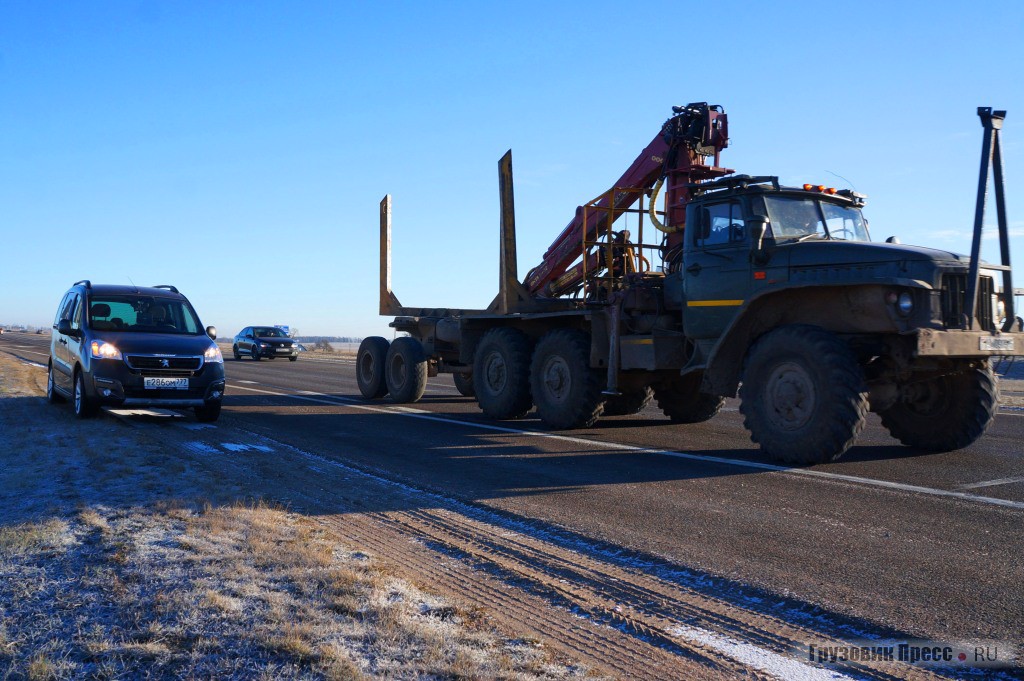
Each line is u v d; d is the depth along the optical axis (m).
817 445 6.99
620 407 11.81
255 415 11.74
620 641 3.32
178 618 3.28
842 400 6.86
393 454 8.06
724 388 8.09
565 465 7.41
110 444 7.96
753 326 7.95
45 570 3.93
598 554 4.55
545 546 4.71
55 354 12.10
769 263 8.00
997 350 7.17
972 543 4.65
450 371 13.62
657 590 3.95
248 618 3.29
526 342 11.20
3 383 16.09
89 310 10.66
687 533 4.95
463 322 12.66
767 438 7.39
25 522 4.84
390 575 3.98
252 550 4.30
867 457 7.68
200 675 2.79
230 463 7.24
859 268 7.30
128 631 3.16
